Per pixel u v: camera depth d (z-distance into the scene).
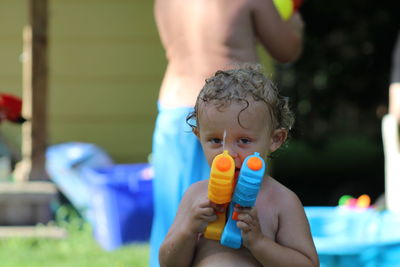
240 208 3.77
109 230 10.38
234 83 3.94
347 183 20.03
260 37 6.00
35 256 9.41
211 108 3.91
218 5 5.83
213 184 3.68
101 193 10.49
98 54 13.41
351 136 22.84
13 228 10.48
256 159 3.66
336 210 7.95
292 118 4.25
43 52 10.80
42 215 10.70
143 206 10.60
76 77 13.40
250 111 3.87
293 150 24.69
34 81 10.76
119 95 13.43
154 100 13.45
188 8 5.94
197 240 4.08
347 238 7.16
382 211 7.92
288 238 3.99
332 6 16.77
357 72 17.42
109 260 9.22
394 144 8.80
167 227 5.89
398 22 16.91
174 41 6.03
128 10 13.40
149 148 13.47
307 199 18.27
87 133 13.41
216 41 5.80
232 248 3.99
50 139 13.35
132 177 10.60
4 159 13.03
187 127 5.75
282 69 17.45
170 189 5.83
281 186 4.14
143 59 13.43
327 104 17.75
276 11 5.88
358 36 17.17
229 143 3.90
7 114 7.14
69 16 13.37
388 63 17.27
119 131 13.45
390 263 6.27
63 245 10.13
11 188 10.59
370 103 17.77
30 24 10.77
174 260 4.02
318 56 17.30
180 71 5.95
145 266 8.88
